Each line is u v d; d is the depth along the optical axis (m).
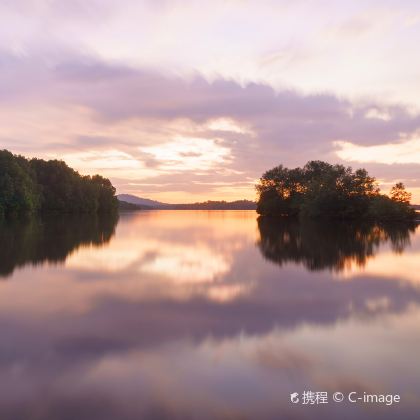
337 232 51.03
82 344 11.16
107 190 135.00
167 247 34.16
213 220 93.75
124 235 46.16
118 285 18.70
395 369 9.63
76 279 19.98
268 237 44.00
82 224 65.69
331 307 15.06
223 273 21.91
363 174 79.81
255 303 15.58
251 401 8.17
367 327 12.71
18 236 40.66
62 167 112.62
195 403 8.05
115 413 7.71
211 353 10.53
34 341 11.36
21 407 7.89
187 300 16.00
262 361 10.03
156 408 7.89
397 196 73.19
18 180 81.56
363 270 22.77
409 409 7.92
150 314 14.05
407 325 12.92
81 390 8.55
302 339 11.62
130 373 9.33
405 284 19.02
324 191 80.12
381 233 49.38
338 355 10.45
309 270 22.83
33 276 20.64
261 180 103.25
